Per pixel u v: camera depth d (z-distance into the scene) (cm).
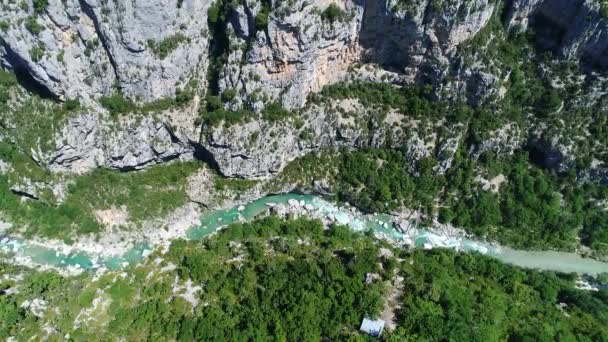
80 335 7506
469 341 7319
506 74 8838
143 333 7581
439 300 7869
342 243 8869
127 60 7975
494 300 8056
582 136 9075
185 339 7406
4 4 7050
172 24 7981
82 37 7631
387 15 8188
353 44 8738
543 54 8781
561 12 8375
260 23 7706
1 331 7431
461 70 8688
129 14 7512
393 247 9094
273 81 8538
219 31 8419
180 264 8481
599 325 7962
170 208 9100
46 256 8531
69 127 8088
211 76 8819
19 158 8475
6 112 8144
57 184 8594
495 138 9169
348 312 7569
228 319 7625
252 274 8212
